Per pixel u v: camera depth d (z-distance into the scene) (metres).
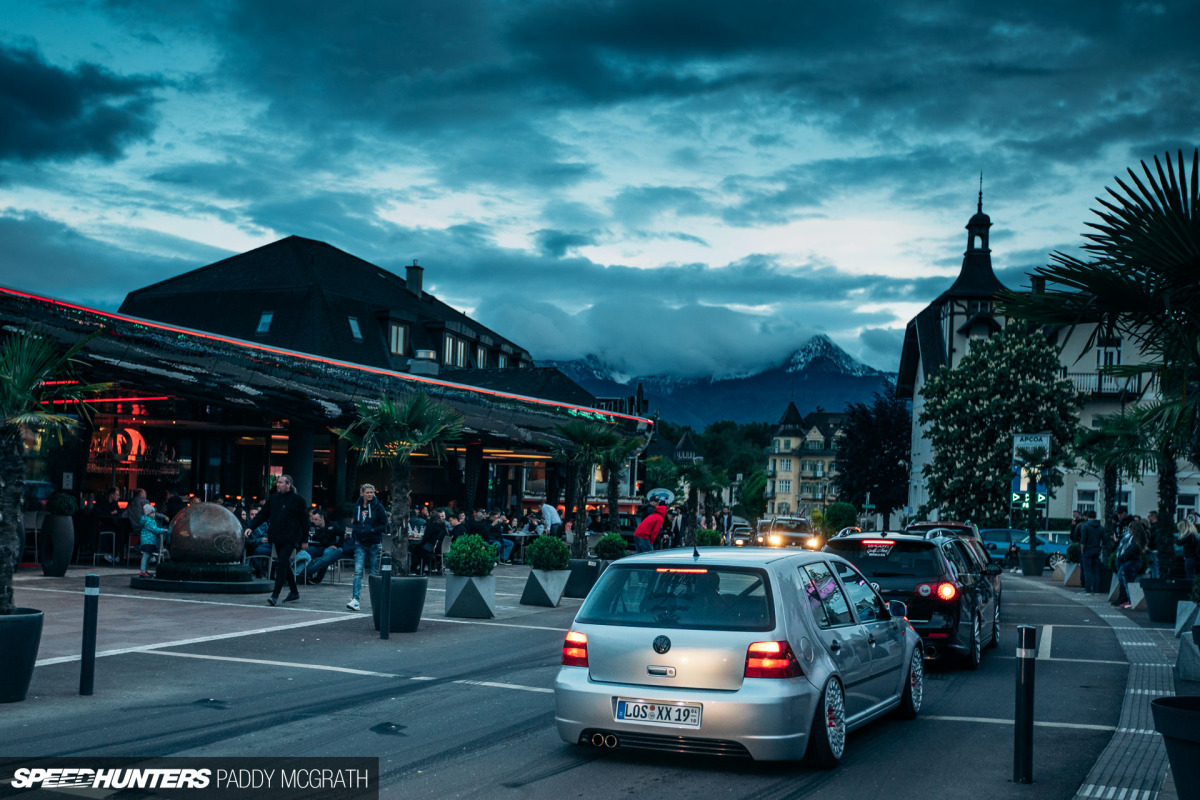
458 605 15.45
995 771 6.99
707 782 6.57
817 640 6.99
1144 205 7.31
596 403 49.06
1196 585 12.41
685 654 6.66
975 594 12.54
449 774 6.60
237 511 23.11
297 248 46.16
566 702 6.86
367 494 15.56
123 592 16.19
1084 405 44.47
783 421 155.50
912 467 62.69
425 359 44.25
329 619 14.33
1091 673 11.79
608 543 20.41
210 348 21.95
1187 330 7.77
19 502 8.51
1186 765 4.94
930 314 62.56
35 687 8.82
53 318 18.98
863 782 6.65
